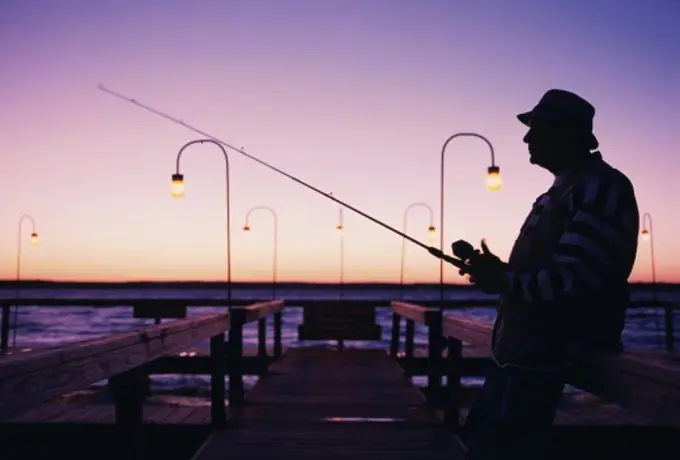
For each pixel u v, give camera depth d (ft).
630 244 5.98
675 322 136.56
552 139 6.57
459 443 14.79
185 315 37.09
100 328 153.48
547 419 6.50
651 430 19.80
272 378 24.80
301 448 14.32
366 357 31.99
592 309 6.24
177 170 37.52
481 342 10.97
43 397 6.04
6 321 35.35
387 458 13.50
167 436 20.97
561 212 6.32
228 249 36.60
